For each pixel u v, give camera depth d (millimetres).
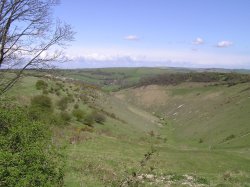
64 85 80375
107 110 84562
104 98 94125
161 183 20547
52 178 9664
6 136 10258
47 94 61625
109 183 16953
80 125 53656
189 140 83375
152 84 194875
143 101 177875
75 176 17516
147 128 94875
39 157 9359
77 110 60875
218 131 78000
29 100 48406
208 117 100625
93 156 27250
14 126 10586
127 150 37719
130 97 191625
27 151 9312
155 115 140000
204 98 135375
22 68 16141
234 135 69188
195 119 108312
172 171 26297
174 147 63375
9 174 8469
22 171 8727
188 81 177750
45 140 10727
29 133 10398
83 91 85125
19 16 15539
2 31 15469
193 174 25172
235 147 57562
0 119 10922
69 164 20594
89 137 41062
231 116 85375
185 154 38750
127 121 87312
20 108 12125
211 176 24922
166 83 187750
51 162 9805
